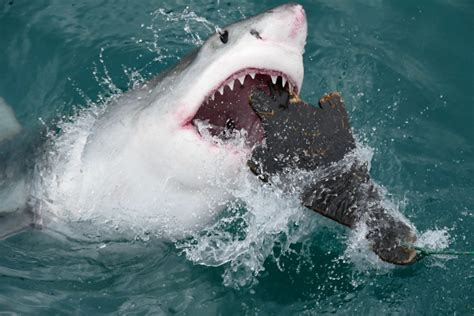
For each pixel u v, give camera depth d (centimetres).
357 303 713
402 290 725
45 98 976
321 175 640
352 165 646
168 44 1063
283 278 734
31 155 768
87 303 701
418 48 1068
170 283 725
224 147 659
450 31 1098
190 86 655
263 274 736
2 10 1088
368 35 1080
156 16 1104
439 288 729
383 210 635
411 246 616
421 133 941
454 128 955
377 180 869
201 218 715
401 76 1020
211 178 671
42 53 1035
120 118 717
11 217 738
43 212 733
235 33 650
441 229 805
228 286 725
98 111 781
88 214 724
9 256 732
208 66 649
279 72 645
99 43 1056
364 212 631
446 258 755
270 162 640
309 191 636
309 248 760
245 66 637
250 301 714
